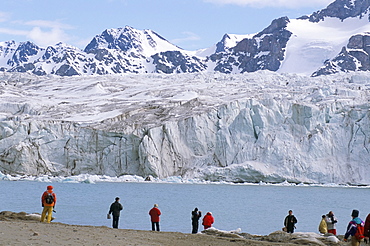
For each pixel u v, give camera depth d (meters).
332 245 39.50
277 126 148.00
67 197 96.75
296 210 83.50
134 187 123.25
